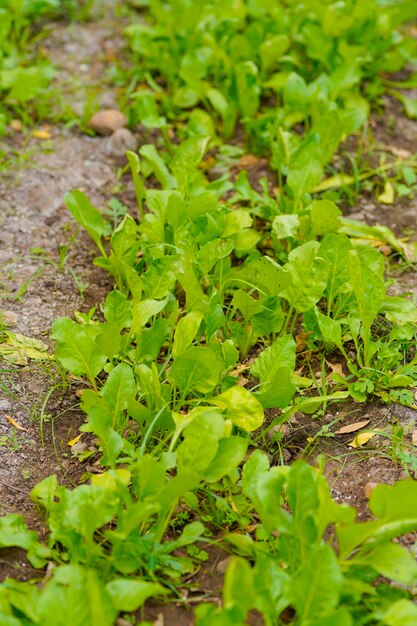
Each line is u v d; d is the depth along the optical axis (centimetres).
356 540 127
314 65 177
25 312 150
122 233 148
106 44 184
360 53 171
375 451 139
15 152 167
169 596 130
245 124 170
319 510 127
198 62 169
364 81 180
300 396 143
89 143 170
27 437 140
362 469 138
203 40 172
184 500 134
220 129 172
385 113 177
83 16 188
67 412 142
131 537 129
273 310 144
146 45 174
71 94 176
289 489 127
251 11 178
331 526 135
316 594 123
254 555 131
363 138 172
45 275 154
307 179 154
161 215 151
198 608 121
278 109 170
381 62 178
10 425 141
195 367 136
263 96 177
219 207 151
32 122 171
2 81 170
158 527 130
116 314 142
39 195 162
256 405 135
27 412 142
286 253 154
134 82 175
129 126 171
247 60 173
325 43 172
